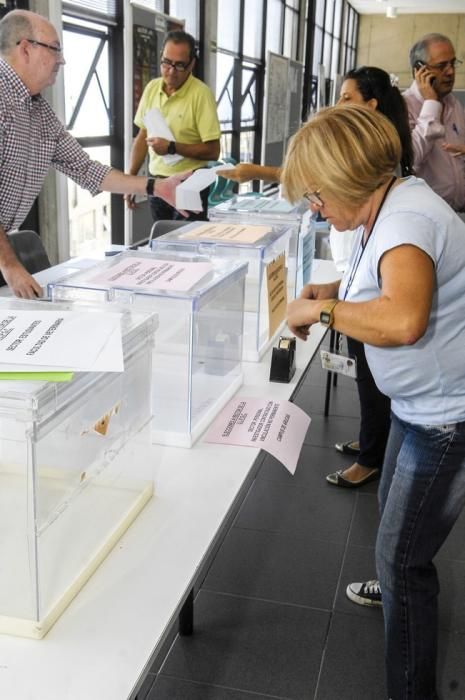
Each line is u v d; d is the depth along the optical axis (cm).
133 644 88
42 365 90
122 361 94
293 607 206
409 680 139
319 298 158
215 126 407
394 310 108
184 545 108
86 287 135
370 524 248
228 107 873
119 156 559
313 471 282
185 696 174
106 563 103
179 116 405
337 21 1598
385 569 136
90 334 100
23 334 99
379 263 114
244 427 146
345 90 199
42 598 89
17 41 229
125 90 536
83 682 82
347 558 229
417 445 128
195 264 154
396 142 117
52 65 238
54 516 89
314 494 265
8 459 85
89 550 101
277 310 194
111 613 93
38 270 284
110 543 105
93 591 97
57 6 421
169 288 134
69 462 92
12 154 240
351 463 288
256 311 182
